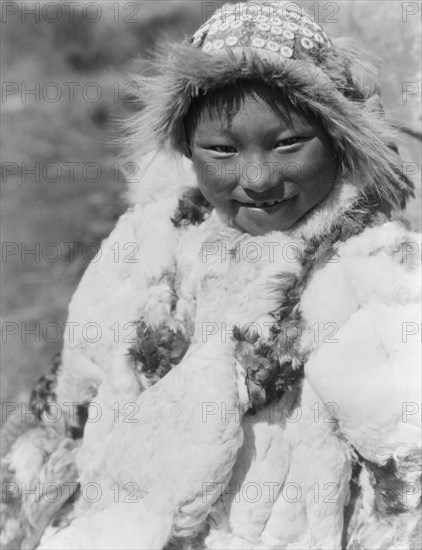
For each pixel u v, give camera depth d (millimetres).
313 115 1918
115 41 6629
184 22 6496
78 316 2449
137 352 2246
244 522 2064
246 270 2062
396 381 1906
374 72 2094
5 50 6902
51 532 2320
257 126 1892
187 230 2287
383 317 1944
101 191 5676
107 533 2090
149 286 2307
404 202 2119
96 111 6254
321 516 2062
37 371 4820
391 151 2031
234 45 1910
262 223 2012
